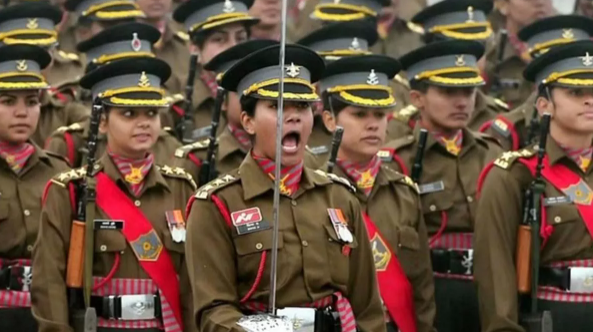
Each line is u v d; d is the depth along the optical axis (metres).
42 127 30.33
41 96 30.33
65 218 23.17
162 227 23.73
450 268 26.47
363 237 20.55
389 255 24.31
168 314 23.55
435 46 26.80
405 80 32.53
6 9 31.22
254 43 28.17
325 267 19.98
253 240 19.89
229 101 26.45
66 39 35.56
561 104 23.61
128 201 23.69
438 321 26.48
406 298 24.38
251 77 20.12
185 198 24.14
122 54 29.05
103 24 33.53
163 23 34.94
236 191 20.09
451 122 26.70
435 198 26.61
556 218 23.44
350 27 29.62
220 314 19.53
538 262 23.39
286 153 19.98
